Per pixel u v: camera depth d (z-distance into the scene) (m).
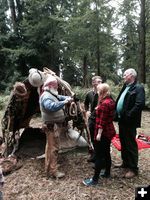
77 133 7.02
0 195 3.97
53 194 5.14
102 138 5.24
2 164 6.27
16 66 26.53
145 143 7.58
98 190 5.19
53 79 5.62
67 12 24.44
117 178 5.60
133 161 5.64
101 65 25.62
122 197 4.97
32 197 5.10
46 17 24.39
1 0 28.33
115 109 5.66
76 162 6.28
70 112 6.20
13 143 7.09
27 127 7.82
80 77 28.41
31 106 7.17
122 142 5.79
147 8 20.06
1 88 26.03
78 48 22.53
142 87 5.45
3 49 25.25
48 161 5.75
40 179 5.67
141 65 17.94
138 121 5.55
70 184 5.42
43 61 26.41
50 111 5.50
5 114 6.75
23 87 6.43
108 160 5.55
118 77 27.27
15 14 28.12
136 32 22.56
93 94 6.36
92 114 6.27
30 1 24.73
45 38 25.50
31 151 6.93
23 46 26.09
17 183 5.59
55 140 5.73
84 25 20.25
